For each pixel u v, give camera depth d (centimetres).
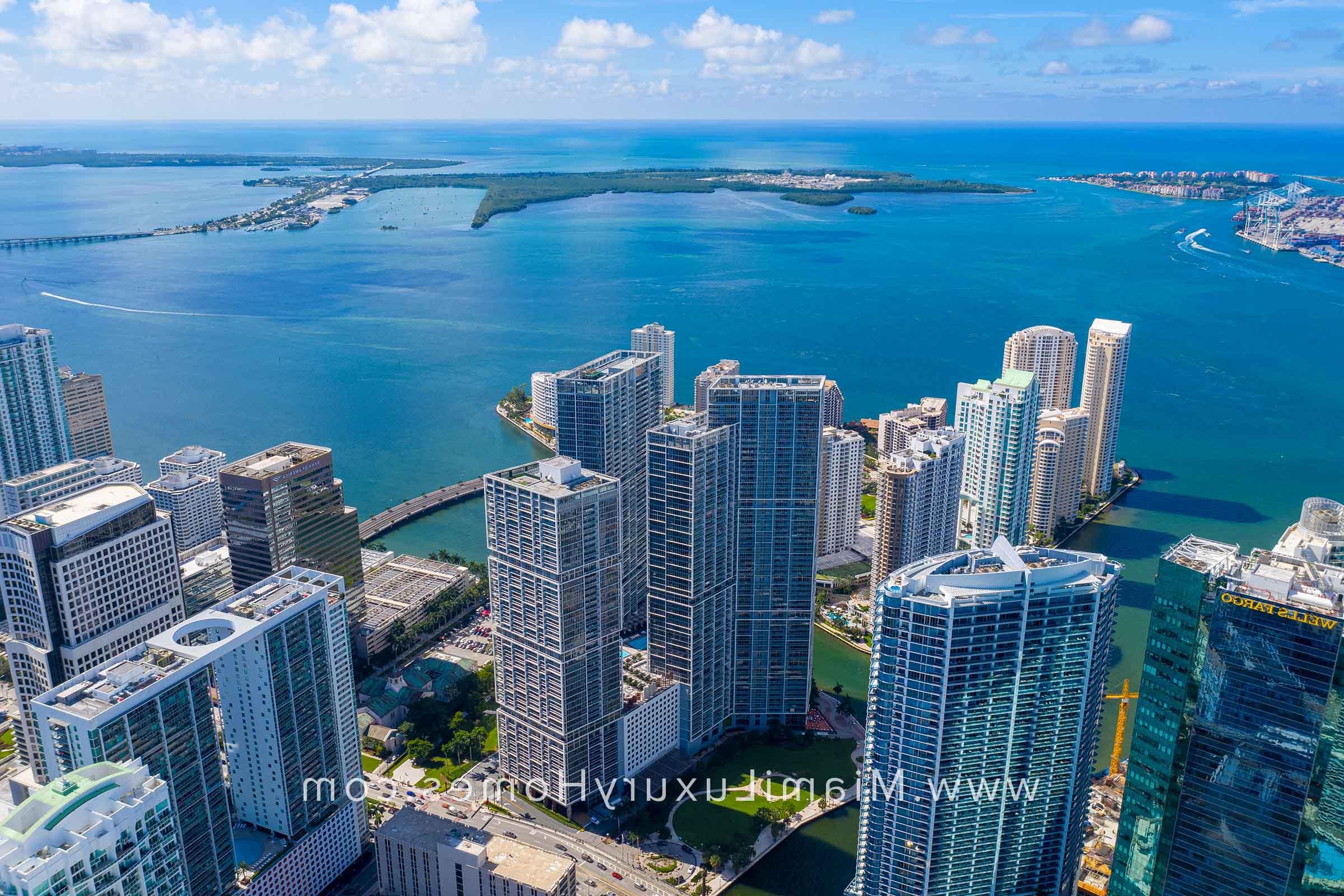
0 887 19650
